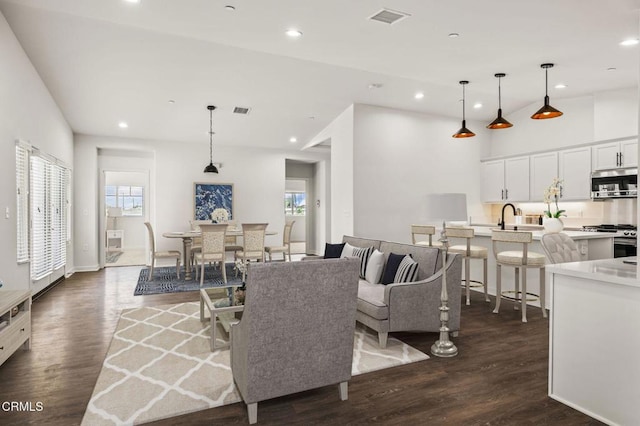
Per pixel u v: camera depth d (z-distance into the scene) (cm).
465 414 224
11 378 269
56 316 426
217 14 327
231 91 574
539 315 428
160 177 809
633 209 564
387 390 253
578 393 229
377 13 321
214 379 269
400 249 417
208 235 606
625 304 205
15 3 354
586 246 453
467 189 733
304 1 304
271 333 212
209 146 848
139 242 1212
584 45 383
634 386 202
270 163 905
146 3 311
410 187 670
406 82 555
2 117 370
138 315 430
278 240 914
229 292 412
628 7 305
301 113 670
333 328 228
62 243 641
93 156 758
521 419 219
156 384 261
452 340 348
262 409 229
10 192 390
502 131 742
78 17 385
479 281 535
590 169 580
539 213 692
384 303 332
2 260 371
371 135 637
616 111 559
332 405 234
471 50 397
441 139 704
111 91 563
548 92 574
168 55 466
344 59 425
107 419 217
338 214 675
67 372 279
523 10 311
